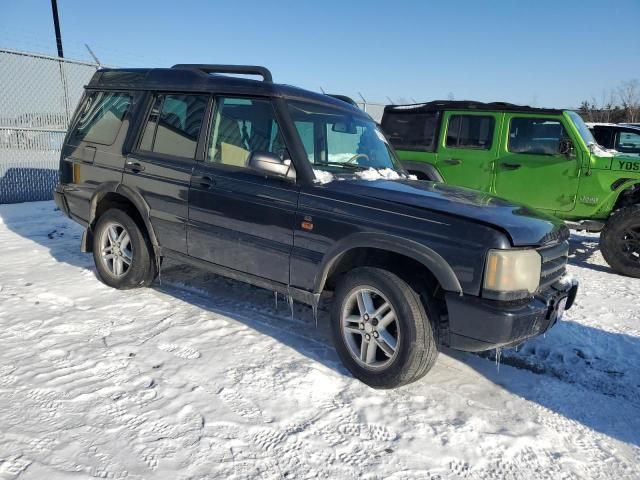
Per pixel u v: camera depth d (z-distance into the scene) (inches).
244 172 157.4
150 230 182.5
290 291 148.7
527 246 122.9
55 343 149.2
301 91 166.6
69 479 94.3
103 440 106.3
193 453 104.0
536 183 282.8
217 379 133.3
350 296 136.9
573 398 137.3
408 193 138.6
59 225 319.0
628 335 183.3
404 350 125.8
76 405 118.2
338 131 169.3
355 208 135.9
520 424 123.0
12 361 137.5
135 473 97.2
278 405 123.1
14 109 377.7
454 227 123.2
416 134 319.9
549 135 280.5
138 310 178.1
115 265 196.9
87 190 200.8
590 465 109.4
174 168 173.6
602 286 243.8
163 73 188.5
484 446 113.2
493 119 293.1
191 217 169.5
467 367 152.1
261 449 107.0
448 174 306.0
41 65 387.5
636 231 258.2
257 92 158.4
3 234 289.6
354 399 128.3
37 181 399.5
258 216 152.5
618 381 148.9
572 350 167.8
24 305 177.6
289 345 156.4
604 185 266.8
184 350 149.0
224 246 161.9
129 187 186.1
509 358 160.1
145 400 122.0
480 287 118.9
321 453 107.0
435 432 117.0
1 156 374.6
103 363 138.3
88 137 206.7
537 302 124.6
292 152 148.6
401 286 126.5
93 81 213.8
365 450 109.0
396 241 127.4
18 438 105.0
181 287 205.2
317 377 136.3
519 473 105.2
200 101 173.6
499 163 290.7
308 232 142.4
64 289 195.0
